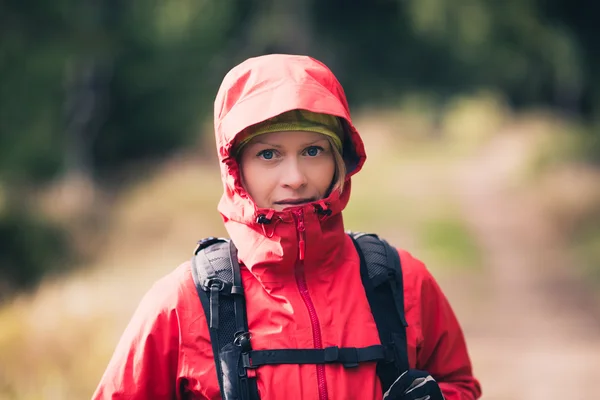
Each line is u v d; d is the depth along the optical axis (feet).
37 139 66.59
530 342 30.30
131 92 91.30
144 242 46.34
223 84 8.21
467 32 84.17
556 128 99.76
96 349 22.35
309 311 7.79
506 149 103.35
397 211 60.95
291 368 7.57
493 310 36.01
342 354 7.69
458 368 8.96
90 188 65.57
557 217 55.77
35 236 48.65
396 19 127.44
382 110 125.18
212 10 109.50
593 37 78.02
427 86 132.16
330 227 8.04
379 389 7.84
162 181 59.93
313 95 7.79
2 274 46.29
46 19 63.05
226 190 8.18
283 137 7.91
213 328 7.68
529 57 115.03
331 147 8.11
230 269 7.95
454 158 98.68
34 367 21.26
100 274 37.65
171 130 92.99
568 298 38.93
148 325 7.84
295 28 123.03
